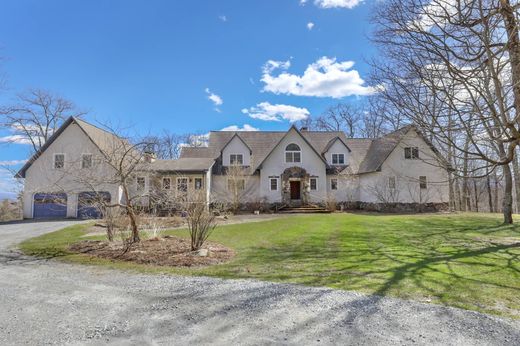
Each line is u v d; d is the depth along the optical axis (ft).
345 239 36.73
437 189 80.94
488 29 21.35
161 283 19.62
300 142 88.38
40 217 72.59
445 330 12.84
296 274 21.52
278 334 12.51
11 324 13.65
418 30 23.73
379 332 12.66
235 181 81.35
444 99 25.16
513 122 21.58
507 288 18.28
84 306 15.75
